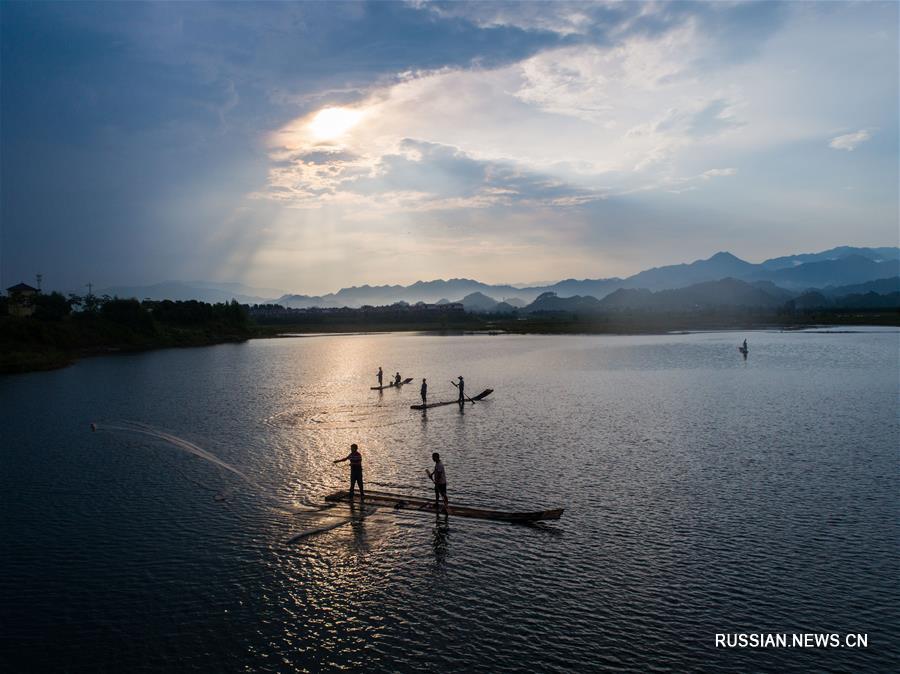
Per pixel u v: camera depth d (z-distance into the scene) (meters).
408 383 77.06
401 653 16.34
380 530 24.91
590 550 22.59
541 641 16.80
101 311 162.75
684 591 19.41
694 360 100.81
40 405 59.88
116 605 19.05
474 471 33.31
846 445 37.84
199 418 51.50
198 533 24.81
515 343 160.62
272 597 19.48
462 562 21.83
